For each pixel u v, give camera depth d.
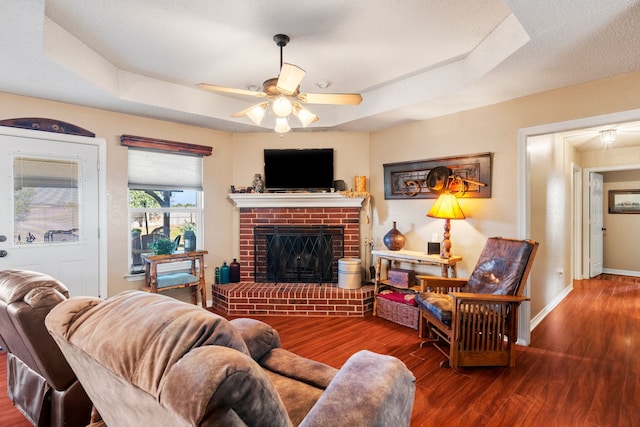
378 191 4.57
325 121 4.34
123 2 2.17
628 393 2.33
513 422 2.03
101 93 3.11
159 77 3.45
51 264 3.33
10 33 2.11
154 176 4.02
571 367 2.71
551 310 4.18
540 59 2.44
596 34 2.10
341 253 4.56
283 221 4.57
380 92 3.77
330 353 2.98
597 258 6.32
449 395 2.32
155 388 0.76
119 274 3.76
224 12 2.29
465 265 3.67
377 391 1.08
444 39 2.67
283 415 0.85
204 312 0.93
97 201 3.60
